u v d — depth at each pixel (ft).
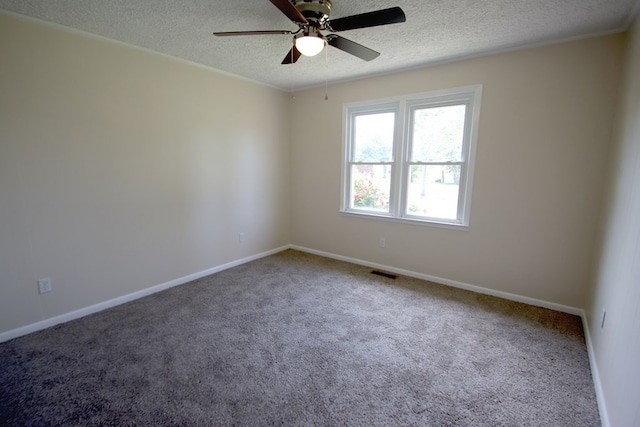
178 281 10.90
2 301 7.34
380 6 6.59
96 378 6.11
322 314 8.81
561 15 6.93
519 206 9.34
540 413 5.33
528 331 7.91
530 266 9.39
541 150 8.82
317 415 5.26
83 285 8.61
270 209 14.32
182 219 10.83
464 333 7.83
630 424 3.91
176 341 7.43
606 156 7.99
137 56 9.11
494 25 7.47
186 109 10.53
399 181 11.64
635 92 5.83
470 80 9.68
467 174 10.17
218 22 7.48
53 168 7.82
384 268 12.53
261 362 6.66
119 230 9.23
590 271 8.40
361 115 12.60
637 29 6.24
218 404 5.48
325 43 7.11
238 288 10.62
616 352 4.99
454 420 5.17
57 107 7.75
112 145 8.84
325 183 13.87
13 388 5.81
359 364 6.62
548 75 8.50
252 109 12.82
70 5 6.64
